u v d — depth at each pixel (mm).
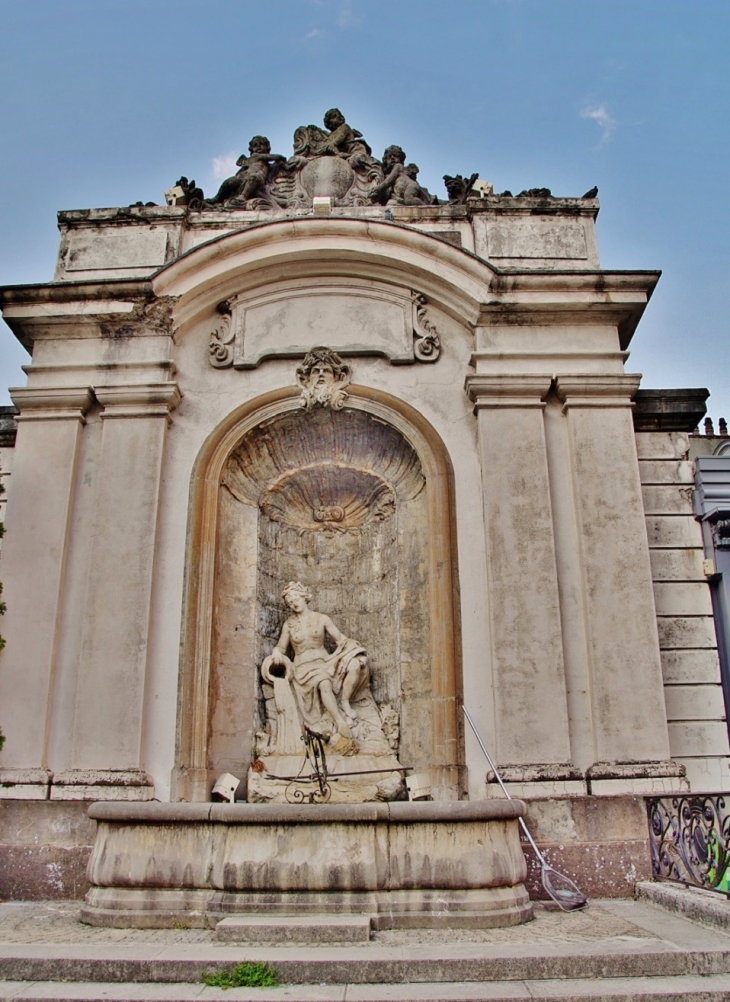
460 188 14281
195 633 11711
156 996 6344
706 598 12422
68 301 13188
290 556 13961
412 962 6762
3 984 6684
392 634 12836
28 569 11945
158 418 12648
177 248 13695
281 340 13320
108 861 8578
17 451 12555
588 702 11328
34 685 11398
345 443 13594
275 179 14539
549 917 8688
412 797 11047
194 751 11219
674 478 13039
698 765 11617
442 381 13078
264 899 8125
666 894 9125
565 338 12984
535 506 12055
